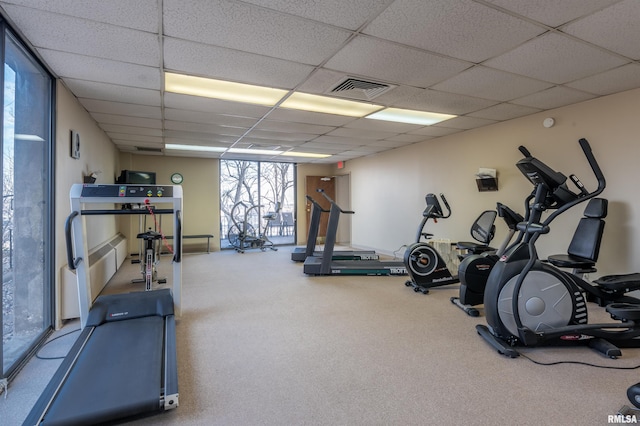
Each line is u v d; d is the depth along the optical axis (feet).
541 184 8.28
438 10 6.76
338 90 11.48
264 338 9.38
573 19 7.11
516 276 8.56
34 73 9.15
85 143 13.52
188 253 25.58
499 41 8.09
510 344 8.63
